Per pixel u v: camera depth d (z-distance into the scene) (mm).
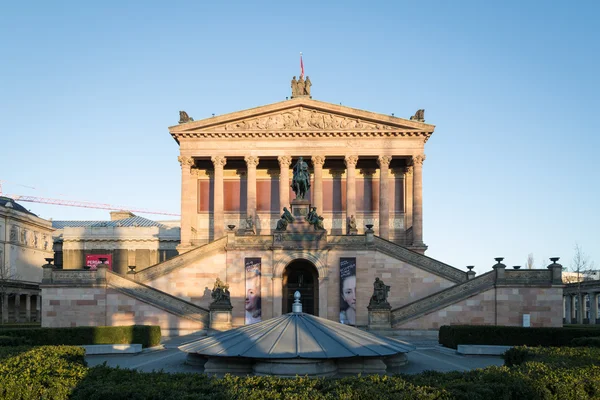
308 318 28047
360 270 59250
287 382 18641
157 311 53094
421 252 75688
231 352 25000
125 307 53469
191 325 52469
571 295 108625
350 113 77750
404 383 18562
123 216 127375
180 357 36906
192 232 80250
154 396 17266
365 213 82188
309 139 78688
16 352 25344
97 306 53594
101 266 54156
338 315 58125
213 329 51000
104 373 20391
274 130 78062
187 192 78125
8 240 108938
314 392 17406
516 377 19344
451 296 52594
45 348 25672
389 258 59531
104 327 41125
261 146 78688
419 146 78000
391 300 59094
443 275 59219
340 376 25000
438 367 32125
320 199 77562
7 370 19766
